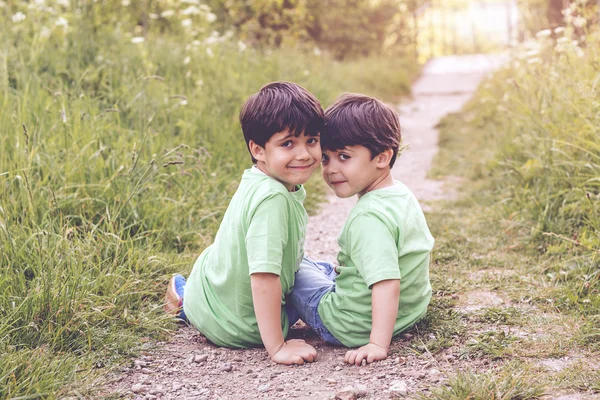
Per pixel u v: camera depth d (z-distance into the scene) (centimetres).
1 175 333
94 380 220
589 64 414
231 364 236
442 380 215
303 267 260
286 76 730
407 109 950
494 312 268
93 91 483
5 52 475
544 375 213
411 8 1539
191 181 411
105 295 275
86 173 372
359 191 241
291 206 235
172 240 353
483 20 1772
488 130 659
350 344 243
